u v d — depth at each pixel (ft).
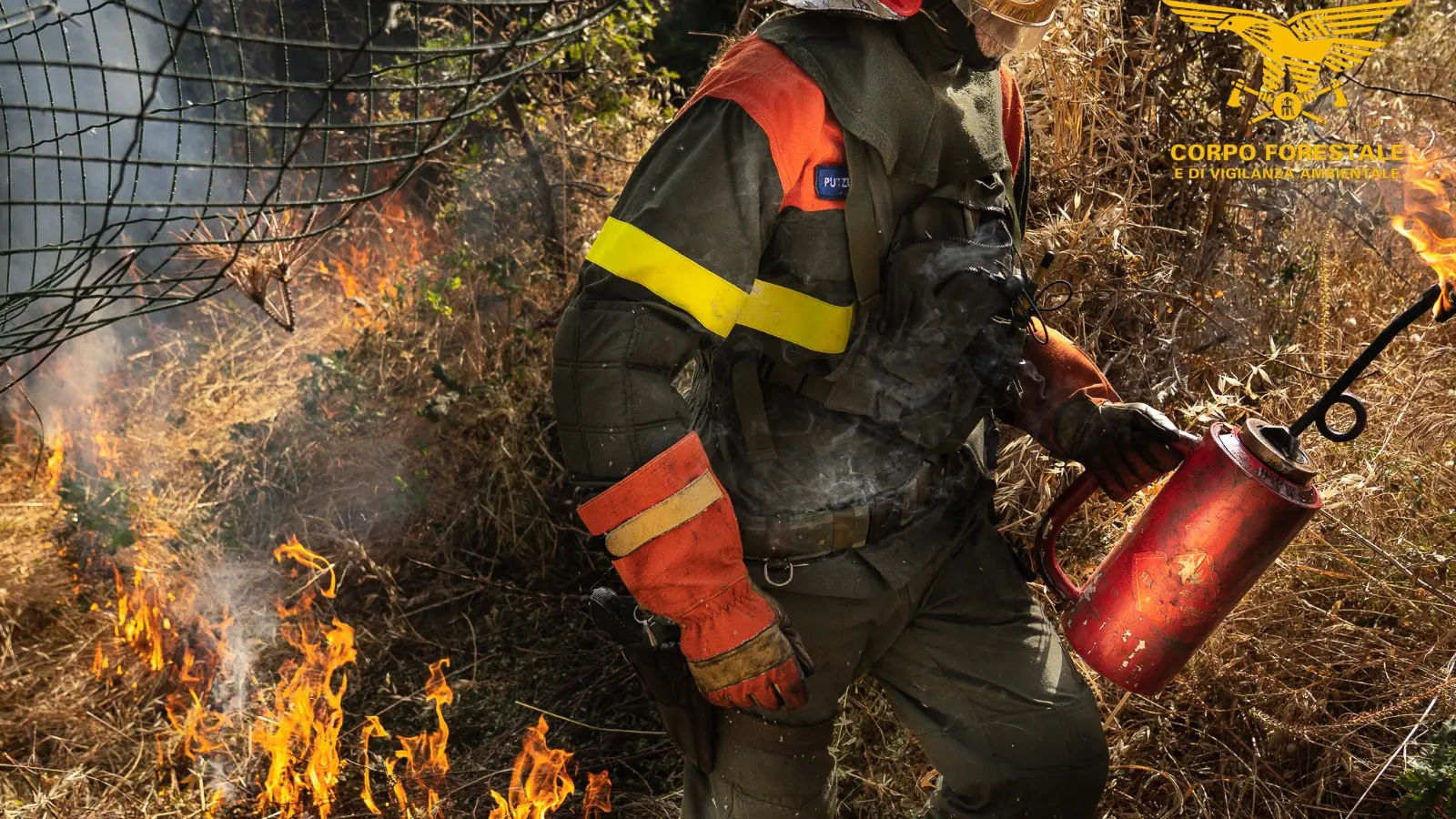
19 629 9.87
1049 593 7.54
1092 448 5.97
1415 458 7.70
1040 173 8.87
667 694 5.55
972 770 5.63
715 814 6.02
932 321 5.18
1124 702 7.00
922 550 5.61
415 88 5.01
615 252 4.76
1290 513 5.23
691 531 4.81
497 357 11.75
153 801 8.34
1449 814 5.38
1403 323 5.09
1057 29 8.70
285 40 4.32
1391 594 7.04
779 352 5.23
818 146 4.90
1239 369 8.91
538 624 9.95
